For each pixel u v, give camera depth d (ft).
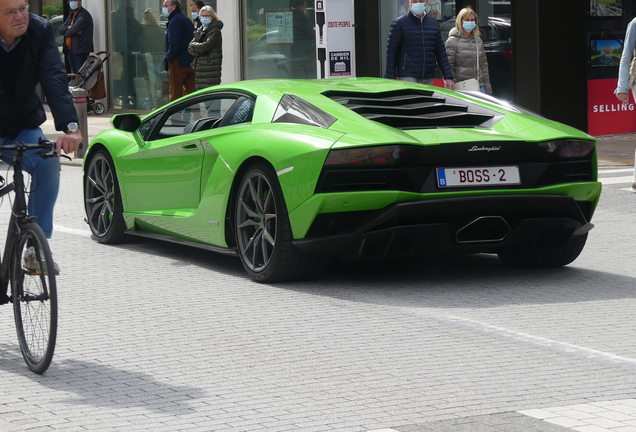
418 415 14.79
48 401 15.74
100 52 83.51
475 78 47.96
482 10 60.13
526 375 16.93
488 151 23.62
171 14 63.72
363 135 23.13
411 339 19.39
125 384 16.61
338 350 18.61
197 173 26.84
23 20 18.22
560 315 21.36
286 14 70.69
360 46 65.87
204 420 14.65
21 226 17.97
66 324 20.89
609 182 45.14
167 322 20.94
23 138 19.54
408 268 26.78
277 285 24.59
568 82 58.75
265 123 25.25
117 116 29.04
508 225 24.27
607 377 16.83
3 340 19.90
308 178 22.97
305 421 14.57
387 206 22.94
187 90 64.34
